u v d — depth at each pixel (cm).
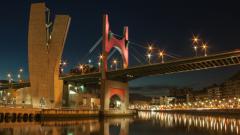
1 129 5159
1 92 14512
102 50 11025
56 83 9475
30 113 7612
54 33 9400
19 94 10712
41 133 4684
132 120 9394
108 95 10712
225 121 8688
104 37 11088
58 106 9475
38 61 9425
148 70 10594
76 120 8262
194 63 9700
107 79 11106
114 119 9669
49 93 9369
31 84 9500
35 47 9406
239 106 17150
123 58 12125
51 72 9406
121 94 11394
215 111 16200
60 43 9362
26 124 6362
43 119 7862
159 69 10481
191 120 9525
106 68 10944
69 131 5147
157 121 8919
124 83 11600
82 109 9450
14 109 7212
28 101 10481
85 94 12375
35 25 9362
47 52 9394
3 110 6938
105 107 10538
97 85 13825
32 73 9488
